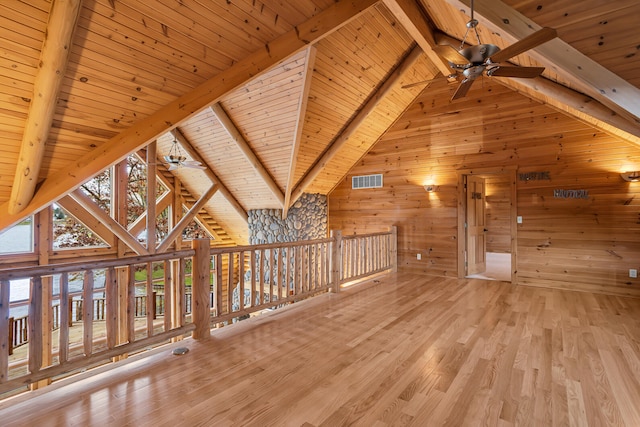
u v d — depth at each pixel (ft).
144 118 10.16
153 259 8.77
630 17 6.31
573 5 6.43
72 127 9.21
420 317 11.73
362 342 9.48
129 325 8.36
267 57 10.20
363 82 16.06
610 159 14.66
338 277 15.40
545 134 16.15
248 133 17.53
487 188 31.42
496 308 12.82
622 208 14.48
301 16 9.89
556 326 10.77
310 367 7.97
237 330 10.43
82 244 26.58
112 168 21.06
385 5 12.50
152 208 20.12
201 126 18.57
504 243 30.60
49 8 6.56
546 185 16.17
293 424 5.88
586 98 10.95
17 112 8.05
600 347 9.08
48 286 17.71
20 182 9.38
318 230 23.66
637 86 7.72
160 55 8.77
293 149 16.84
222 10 8.50
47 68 7.29
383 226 21.63
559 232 15.89
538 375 7.56
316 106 15.83
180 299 9.52
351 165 22.75
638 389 6.97
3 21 6.51
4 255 16.55
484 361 8.27
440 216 19.34
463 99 18.42
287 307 12.90
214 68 9.94
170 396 6.73
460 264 18.62
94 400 6.56
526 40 6.72
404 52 15.76
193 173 23.67
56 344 20.88
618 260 14.61
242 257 11.29
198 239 9.71
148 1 7.48
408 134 20.35
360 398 6.67
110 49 8.00
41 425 5.80
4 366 6.38
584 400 6.57
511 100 17.02
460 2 7.41
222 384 7.20
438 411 6.23
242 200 24.82
